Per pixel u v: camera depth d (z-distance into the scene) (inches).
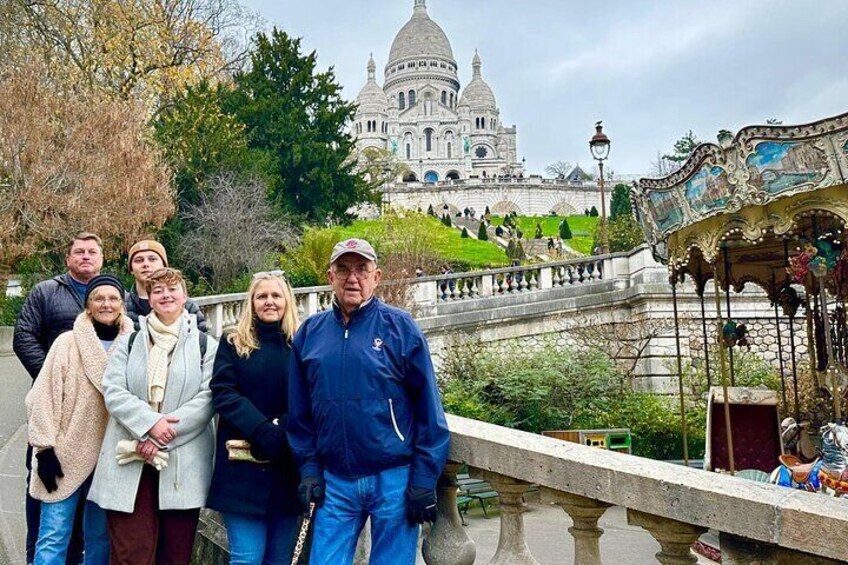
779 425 425.7
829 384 414.0
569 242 2278.5
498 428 133.3
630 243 1310.3
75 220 765.9
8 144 729.0
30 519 173.3
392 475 117.3
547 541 354.6
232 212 1026.7
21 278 947.3
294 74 1434.5
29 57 852.0
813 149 283.6
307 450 122.8
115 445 141.5
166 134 1089.4
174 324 148.6
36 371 173.2
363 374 116.4
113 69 1138.0
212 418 144.0
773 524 92.4
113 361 144.8
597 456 114.7
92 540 151.6
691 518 99.8
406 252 1075.3
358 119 4694.9
